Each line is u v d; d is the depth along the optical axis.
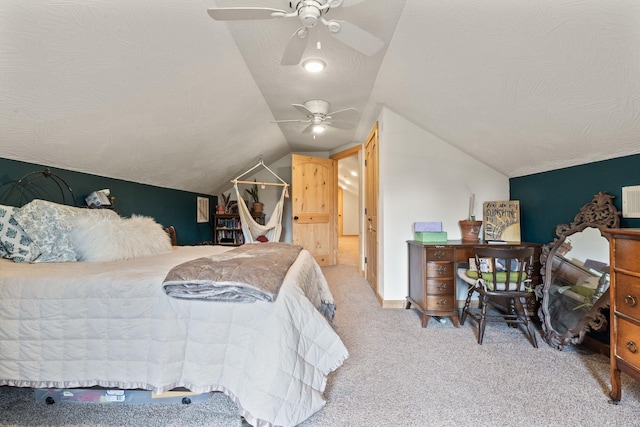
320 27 1.97
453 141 3.26
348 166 8.77
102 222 2.17
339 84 2.90
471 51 1.87
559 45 1.54
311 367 1.50
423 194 3.40
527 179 3.12
